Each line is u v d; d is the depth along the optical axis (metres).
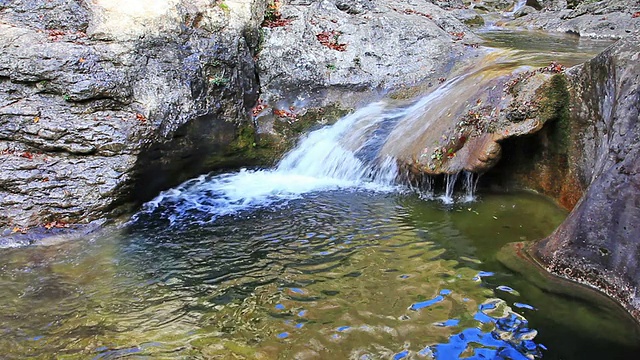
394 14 10.11
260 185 7.31
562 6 16.59
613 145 4.42
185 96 7.07
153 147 6.61
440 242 5.34
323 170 7.59
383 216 6.06
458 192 6.54
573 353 3.64
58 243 5.66
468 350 3.71
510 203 6.16
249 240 5.62
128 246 5.59
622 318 3.90
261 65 8.69
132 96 6.80
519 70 6.58
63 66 6.50
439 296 4.37
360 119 8.24
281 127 8.20
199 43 7.55
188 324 4.17
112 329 4.12
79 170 6.18
